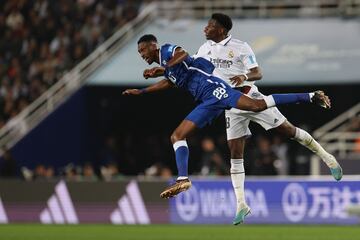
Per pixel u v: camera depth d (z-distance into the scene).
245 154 57.16
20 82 66.62
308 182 51.09
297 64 62.50
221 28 33.59
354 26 65.56
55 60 66.81
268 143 59.22
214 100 31.06
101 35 67.69
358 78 60.72
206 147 55.62
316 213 50.91
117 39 67.12
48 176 58.66
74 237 43.34
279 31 65.94
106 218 53.00
